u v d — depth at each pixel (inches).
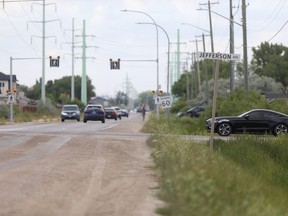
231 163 2005.4
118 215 1149.7
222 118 4160.9
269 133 4146.2
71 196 1352.1
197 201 1066.7
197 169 1273.4
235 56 2091.5
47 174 1738.4
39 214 1134.4
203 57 2069.4
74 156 2364.7
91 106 7076.8
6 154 2438.5
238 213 1095.6
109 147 2839.6
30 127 5226.4
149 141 3048.7
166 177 1430.9
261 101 5408.5
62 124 6254.9
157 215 1162.6
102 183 1585.9
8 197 1315.2
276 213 1208.2
